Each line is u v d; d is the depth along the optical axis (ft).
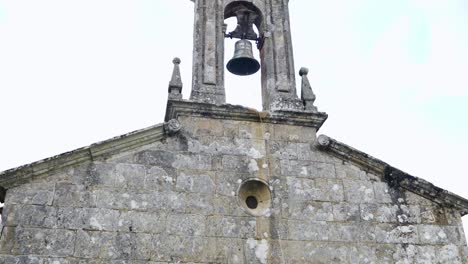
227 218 28.73
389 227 30.25
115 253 26.45
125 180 28.68
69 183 27.94
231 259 27.55
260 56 37.83
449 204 31.71
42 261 25.48
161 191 28.78
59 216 26.86
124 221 27.43
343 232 29.58
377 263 28.94
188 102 31.86
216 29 36.17
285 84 34.86
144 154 29.78
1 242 25.50
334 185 31.14
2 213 26.30
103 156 29.22
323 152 32.35
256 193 30.60
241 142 31.55
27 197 27.04
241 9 38.32
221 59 34.96
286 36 37.27
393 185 31.83
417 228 30.48
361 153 32.12
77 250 26.12
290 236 28.89
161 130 30.55
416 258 29.45
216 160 30.55
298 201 30.14
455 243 30.32
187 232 27.84
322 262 28.43
